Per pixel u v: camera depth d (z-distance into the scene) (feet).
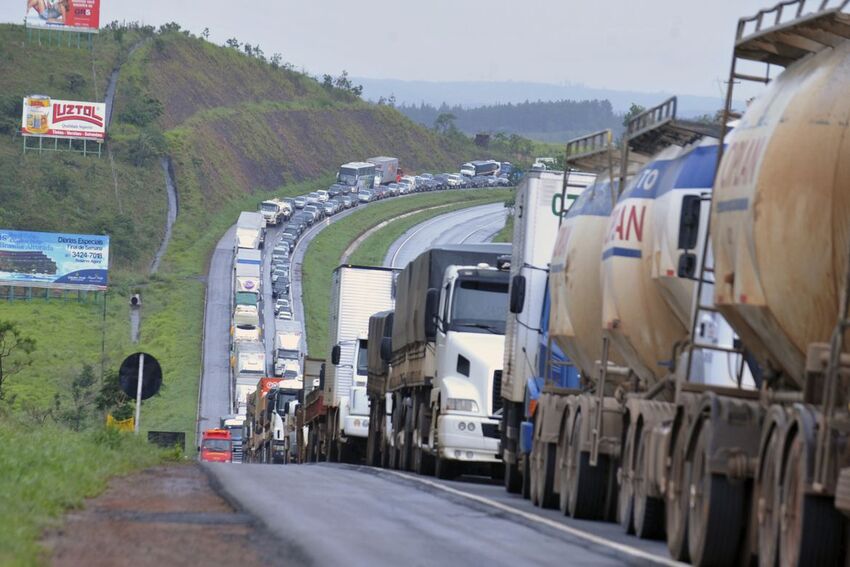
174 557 115.44
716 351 150.00
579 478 193.77
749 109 140.15
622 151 204.23
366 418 452.76
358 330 488.02
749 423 131.23
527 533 156.15
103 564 108.37
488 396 291.58
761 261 128.88
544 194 258.37
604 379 196.03
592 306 213.66
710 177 169.68
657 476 157.38
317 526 149.28
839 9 127.65
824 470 109.29
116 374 556.10
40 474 183.32
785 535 115.96
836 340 112.57
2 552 103.55
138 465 276.62
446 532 151.74
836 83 127.75
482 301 295.89
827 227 124.98
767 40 139.33
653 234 180.55
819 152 126.00
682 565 129.39
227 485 215.92
